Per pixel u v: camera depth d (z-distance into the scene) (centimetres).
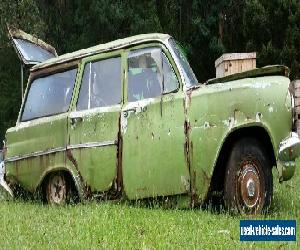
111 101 727
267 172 621
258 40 2708
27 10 2594
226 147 622
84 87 769
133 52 713
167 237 475
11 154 871
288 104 591
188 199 636
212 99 624
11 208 718
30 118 855
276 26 2686
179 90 656
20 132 859
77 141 755
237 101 609
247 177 612
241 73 632
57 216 611
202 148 624
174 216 582
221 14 2853
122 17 2739
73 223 549
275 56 2605
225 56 1191
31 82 866
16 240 477
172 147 649
